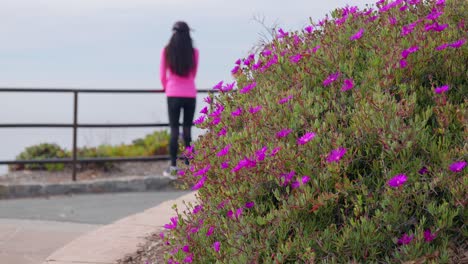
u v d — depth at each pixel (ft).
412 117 11.27
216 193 12.53
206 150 13.44
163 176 36.06
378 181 10.30
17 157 41.14
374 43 13.46
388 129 10.41
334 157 10.25
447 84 12.18
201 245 11.72
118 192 35.01
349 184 10.18
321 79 13.23
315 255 9.85
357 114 11.16
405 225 9.86
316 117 11.91
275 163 10.92
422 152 10.57
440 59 12.47
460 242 9.95
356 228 9.94
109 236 19.07
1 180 36.60
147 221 21.07
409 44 12.65
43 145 41.88
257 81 14.92
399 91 11.53
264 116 12.47
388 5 15.23
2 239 21.68
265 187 11.34
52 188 33.91
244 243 10.47
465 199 9.62
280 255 9.80
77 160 37.42
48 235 22.63
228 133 13.52
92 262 16.35
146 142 44.91
